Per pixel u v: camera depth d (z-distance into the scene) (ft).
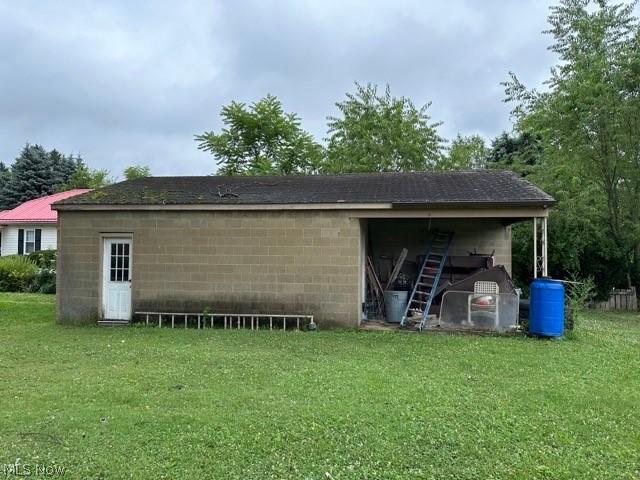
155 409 17.10
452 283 41.52
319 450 13.73
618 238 59.77
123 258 39.81
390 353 27.12
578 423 16.07
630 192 57.88
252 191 41.60
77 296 39.65
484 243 45.78
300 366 23.80
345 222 36.70
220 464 12.84
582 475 12.38
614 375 22.58
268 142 97.76
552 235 58.70
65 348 28.48
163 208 38.45
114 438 14.44
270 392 19.17
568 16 58.54
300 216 37.27
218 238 38.19
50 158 143.95
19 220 86.12
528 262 60.13
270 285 37.58
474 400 18.30
